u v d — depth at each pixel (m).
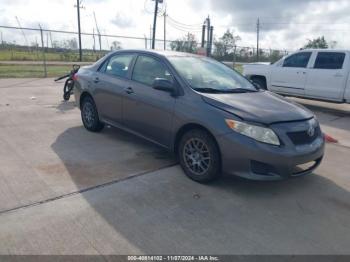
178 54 4.91
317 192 3.90
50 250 2.61
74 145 5.16
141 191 3.68
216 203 3.50
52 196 3.46
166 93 4.30
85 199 3.44
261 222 3.18
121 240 2.79
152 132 4.57
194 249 2.73
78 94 6.08
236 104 3.82
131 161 4.56
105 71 5.55
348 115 9.23
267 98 4.30
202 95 3.98
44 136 5.59
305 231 3.07
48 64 22.72
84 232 2.87
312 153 3.72
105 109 5.43
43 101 8.97
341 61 9.12
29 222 2.97
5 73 16.62
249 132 3.49
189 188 3.81
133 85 4.81
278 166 3.48
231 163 3.59
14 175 3.94
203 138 3.80
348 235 3.04
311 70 9.71
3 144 5.07
